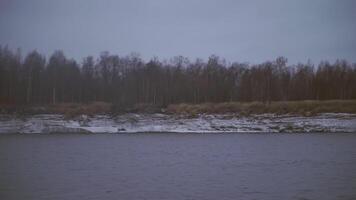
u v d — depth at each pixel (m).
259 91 100.69
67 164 35.12
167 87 99.00
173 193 24.19
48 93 97.38
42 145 49.47
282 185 26.30
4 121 68.81
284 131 65.56
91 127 67.06
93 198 23.08
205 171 31.45
